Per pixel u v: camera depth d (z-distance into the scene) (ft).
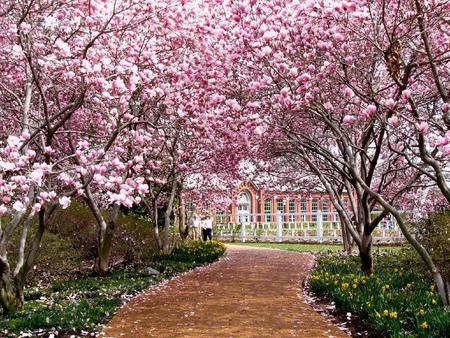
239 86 29.60
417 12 19.76
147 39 28.91
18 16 24.70
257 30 24.70
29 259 23.70
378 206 83.71
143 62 27.76
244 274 40.06
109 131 28.73
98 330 20.70
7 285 22.84
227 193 63.46
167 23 26.23
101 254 37.76
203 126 29.99
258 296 29.12
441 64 27.04
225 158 42.83
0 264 22.48
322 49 23.03
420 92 31.76
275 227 97.86
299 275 39.17
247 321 22.40
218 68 28.35
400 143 37.37
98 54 24.91
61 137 34.71
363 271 34.24
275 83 25.46
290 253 62.49
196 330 20.76
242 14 24.99
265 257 56.44
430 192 53.93
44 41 27.35
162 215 69.62
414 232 34.83
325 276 30.42
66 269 38.11
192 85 29.12
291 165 52.54
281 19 24.21
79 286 31.96
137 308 25.63
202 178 58.54
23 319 21.08
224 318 23.07
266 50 22.49
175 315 23.80
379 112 23.34
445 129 21.59
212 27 27.73
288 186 62.44
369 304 20.90
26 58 23.30
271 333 20.16
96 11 23.75
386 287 24.36
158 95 29.32
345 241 59.11
